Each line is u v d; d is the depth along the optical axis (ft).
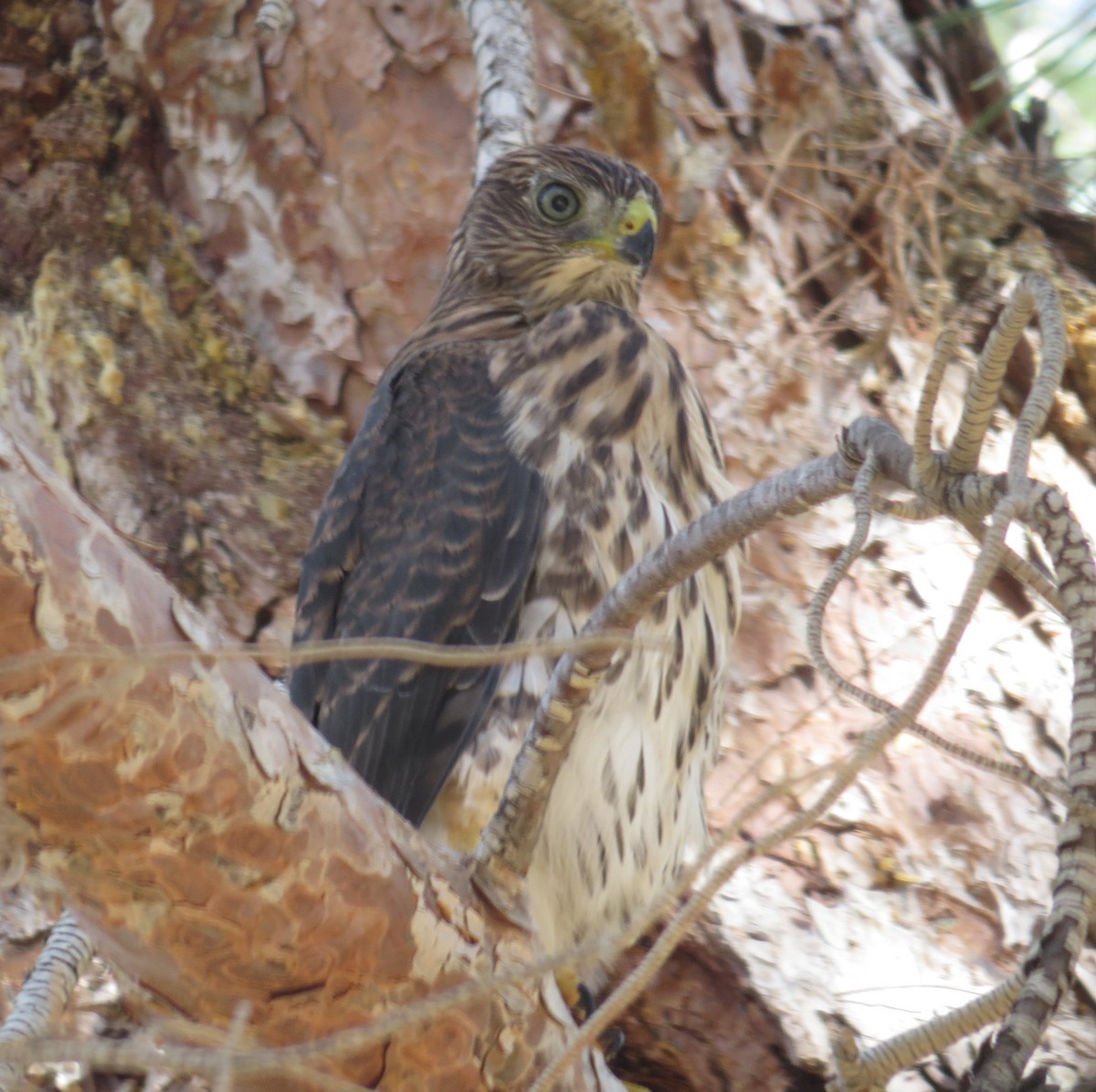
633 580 16.01
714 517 15.61
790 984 25.68
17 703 13.33
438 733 24.97
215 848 14.92
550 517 25.41
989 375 13.97
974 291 32.83
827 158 32.30
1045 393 12.88
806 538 29.43
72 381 30.50
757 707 28.45
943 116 34.09
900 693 28.63
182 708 14.14
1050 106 37.83
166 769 14.23
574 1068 17.61
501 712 24.70
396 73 31.14
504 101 29.22
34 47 32.81
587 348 26.55
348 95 31.24
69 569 13.29
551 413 26.04
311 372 30.91
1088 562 13.29
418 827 24.63
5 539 12.87
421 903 16.24
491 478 25.84
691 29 32.04
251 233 31.48
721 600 25.79
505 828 16.89
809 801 27.66
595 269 29.43
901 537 29.76
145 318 31.07
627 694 24.31
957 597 29.58
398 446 26.96
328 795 15.44
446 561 25.62
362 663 25.55
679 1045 26.17
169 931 15.58
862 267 31.99
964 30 36.42
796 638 28.84
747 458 29.96
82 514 13.56
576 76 31.55
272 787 14.94
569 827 24.26
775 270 31.40
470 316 29.55
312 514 30.01
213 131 31.68
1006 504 12.46
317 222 31.22
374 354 30.91
